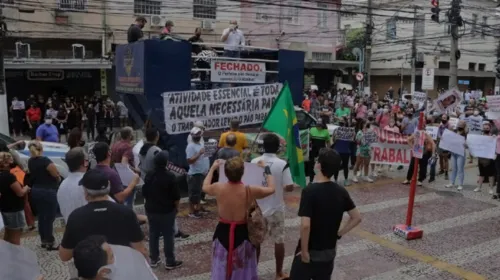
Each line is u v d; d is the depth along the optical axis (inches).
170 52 380.2
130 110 434.9
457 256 272.4
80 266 98.0
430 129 530.0
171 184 231.9
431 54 1472.7
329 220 160.7
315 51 1259.8
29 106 788.0
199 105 396.8
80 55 884.0
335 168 163.0
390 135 456.8
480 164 426.3
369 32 1142.3
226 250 177.5
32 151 255.8
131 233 136.6
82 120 821.9
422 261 264.1
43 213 258.2
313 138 445.4
